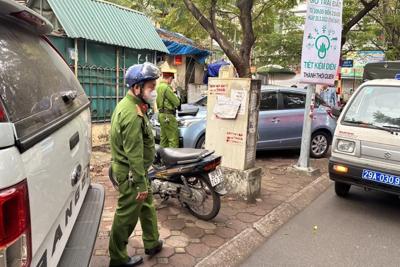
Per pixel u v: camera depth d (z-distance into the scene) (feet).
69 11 21.93
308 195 16.71
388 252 11.54
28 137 4.34
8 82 4.64
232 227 12.57
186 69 46.14
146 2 58.29
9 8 5.34
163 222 12.77
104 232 11.70
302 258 10.97
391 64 26.25
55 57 7.72
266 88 22.82
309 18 18.33
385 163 13.98
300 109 23.34
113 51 24.26
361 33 54.24
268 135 22.29
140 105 8.73
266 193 16.52
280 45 54.19
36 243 4.42
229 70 34.32
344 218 14.32
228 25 46.91
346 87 83.35
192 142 19.95
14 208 3.89
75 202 7.00
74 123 6.66
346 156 14.97
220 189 12.51
